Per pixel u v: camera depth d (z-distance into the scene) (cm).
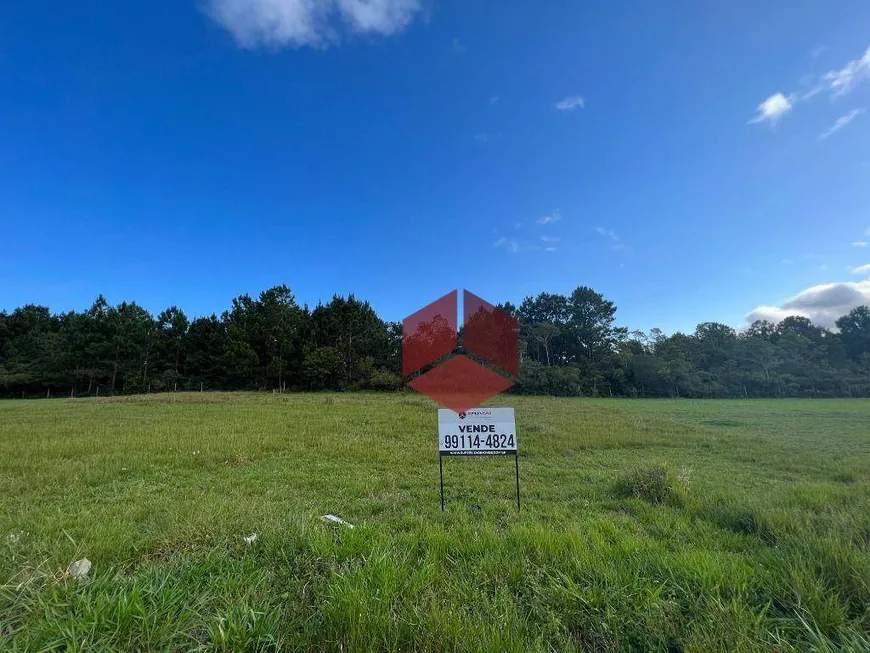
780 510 474
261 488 678
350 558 318
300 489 680
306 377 4338
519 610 259
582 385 4984
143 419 1584
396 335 5034
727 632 224
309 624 238
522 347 5369
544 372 4794
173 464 826
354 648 212
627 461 976
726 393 5088
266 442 1059
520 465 906
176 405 2172
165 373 4347
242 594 260
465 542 377
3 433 1188
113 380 4228
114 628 212
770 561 324
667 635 230
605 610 257
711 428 1623
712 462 975
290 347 4384
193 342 4534
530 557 337
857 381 5184
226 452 938
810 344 6494
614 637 233
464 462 923
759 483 770
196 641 215
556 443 1174
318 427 1384
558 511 561
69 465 774
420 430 1375
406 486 717
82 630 206
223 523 405
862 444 1248
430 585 285
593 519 505
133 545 355
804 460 984
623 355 5547
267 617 229
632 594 267
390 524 499
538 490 690
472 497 644
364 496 650
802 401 4141
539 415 1988
